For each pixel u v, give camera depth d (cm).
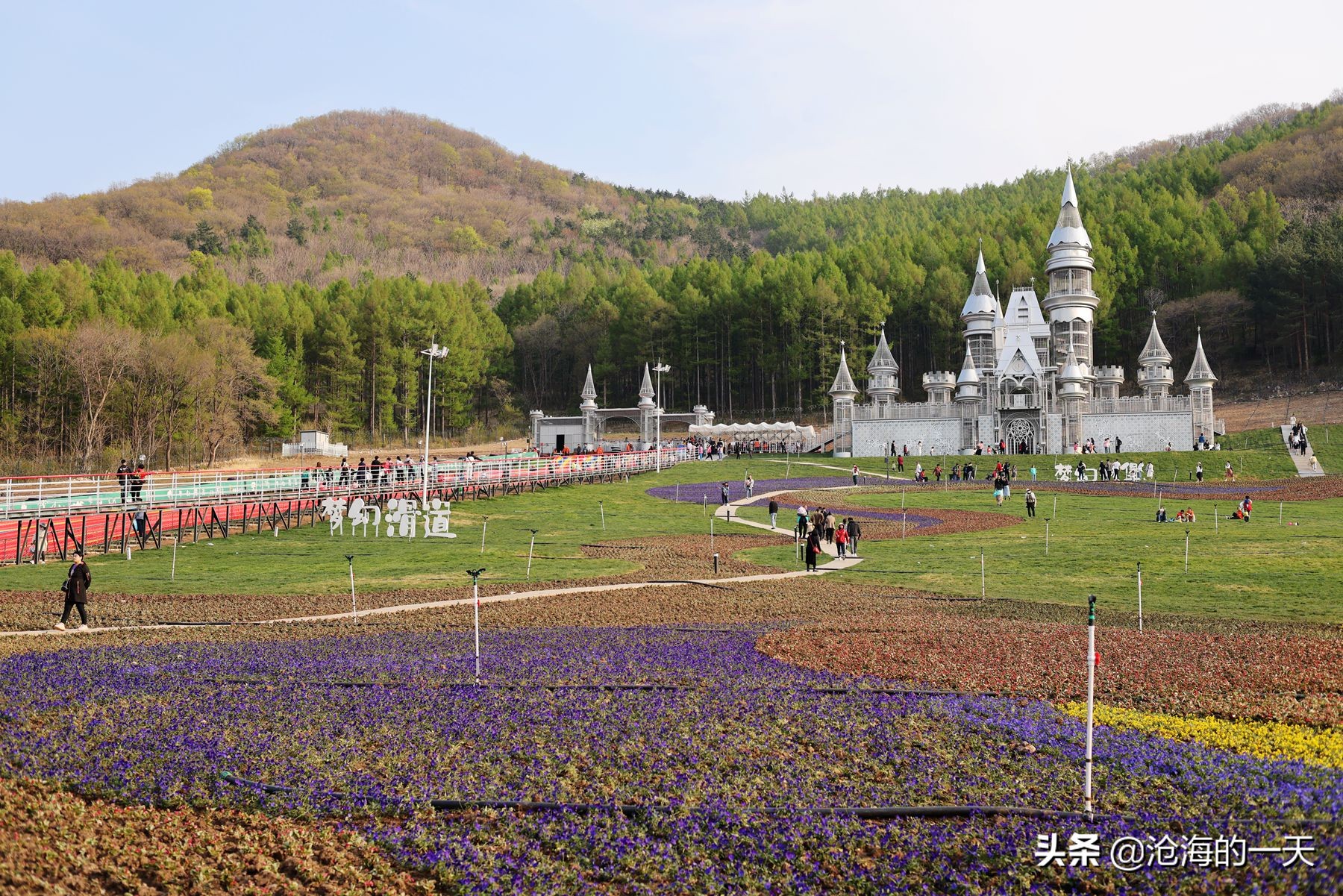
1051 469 8569
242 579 3684
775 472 8862
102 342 9800
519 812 1299
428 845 1202
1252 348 15550
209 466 10575
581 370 17988
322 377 14800
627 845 1191
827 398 15462
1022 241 16388
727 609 3042
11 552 4366
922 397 16688
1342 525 4850
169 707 1711
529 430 15988
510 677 1997
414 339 15475
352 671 2036
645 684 1950
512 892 1094
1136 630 2580
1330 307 14375
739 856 1173
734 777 1403
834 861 1158
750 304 16388
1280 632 2539
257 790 1344
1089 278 11519
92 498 4350
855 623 2717
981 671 2091
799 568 4016
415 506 5159
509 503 6388
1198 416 9919
